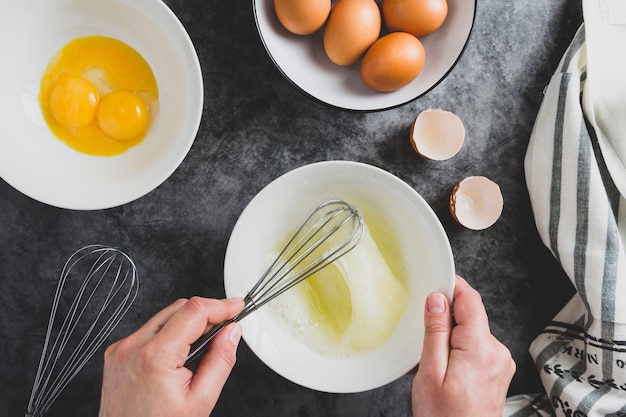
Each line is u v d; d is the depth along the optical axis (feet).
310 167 1.92
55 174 1.98
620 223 2.14
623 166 2.08
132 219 2.11
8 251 2.10
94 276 2.11
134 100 1.98
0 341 2.12
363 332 2.02
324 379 1.99
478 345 1.79
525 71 2.15
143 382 1.69
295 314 2.03
